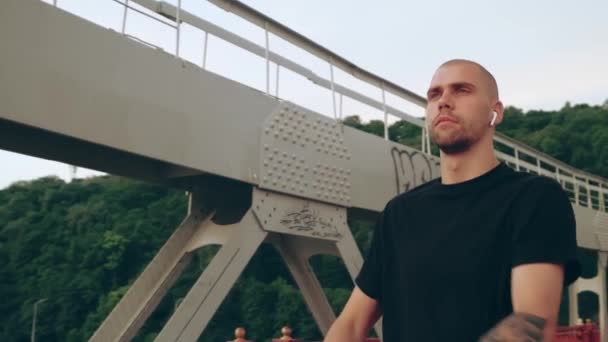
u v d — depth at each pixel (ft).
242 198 24.88
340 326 6.31
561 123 226.58
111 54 18.38
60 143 19.34
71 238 242.58
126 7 19.36
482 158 5.83
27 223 252.42
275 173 23.25
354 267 26.25
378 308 6.31
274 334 174.50
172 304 193.16
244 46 22.77
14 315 223.92
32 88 16.25
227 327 178.50
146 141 18.99
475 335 5.07
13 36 15.97
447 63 6.04
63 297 221.66
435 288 5.32
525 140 209.56
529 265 4.93
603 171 191.52
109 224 246.27
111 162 21.53
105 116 17.94
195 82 20.92
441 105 5.82
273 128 23.49
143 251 233.96
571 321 61.62
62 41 17.12
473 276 5.19
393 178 29.60
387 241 6.07
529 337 3.67
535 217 5.11
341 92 27.12
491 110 5.91
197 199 23.72
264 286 182.80
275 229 23.11
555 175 53.01
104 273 226.17
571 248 5.04
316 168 25.16
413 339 5.36
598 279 59.16
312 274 27.32
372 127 245.45
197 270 194.18
